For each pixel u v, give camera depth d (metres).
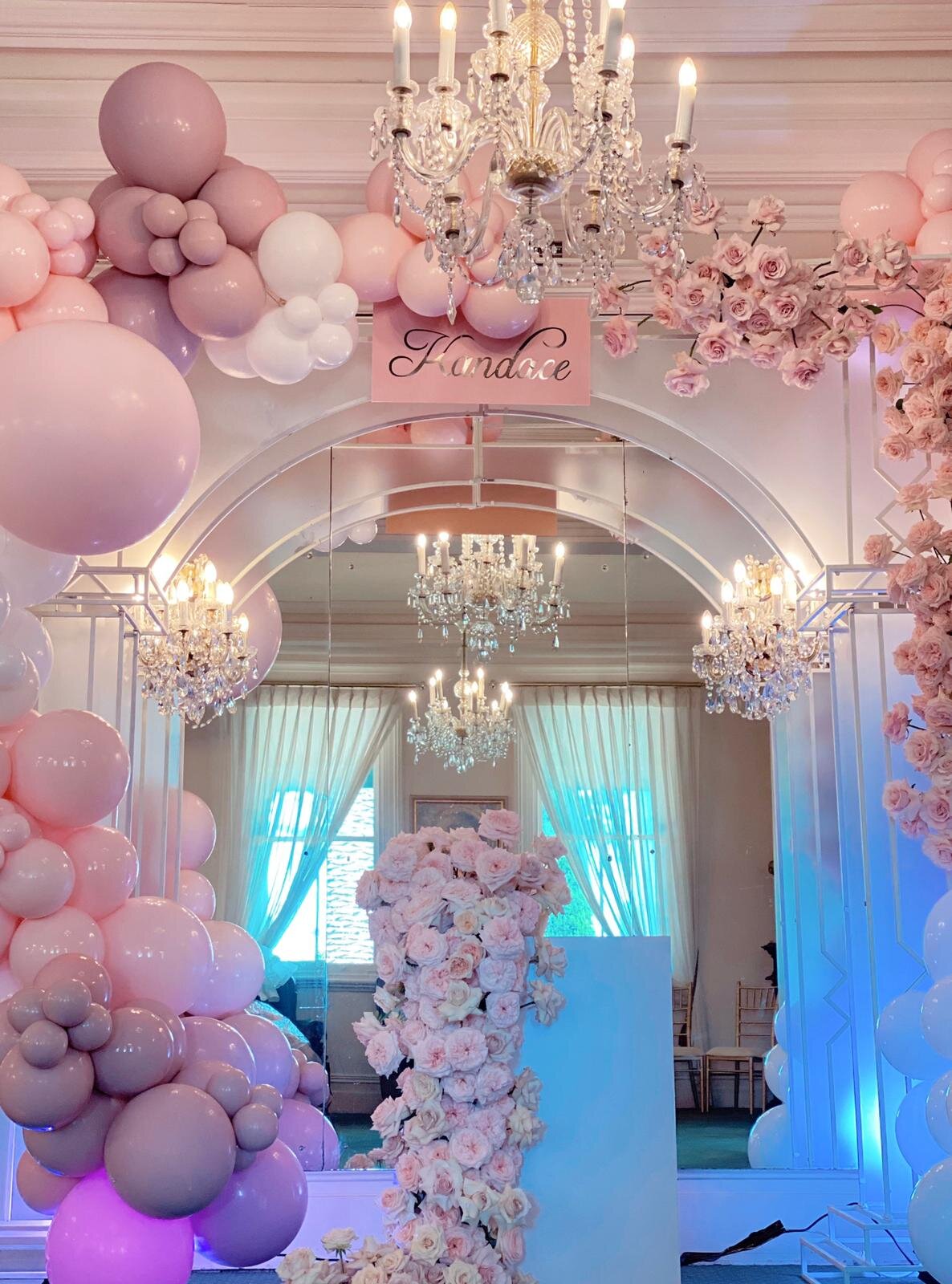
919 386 3.71
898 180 4.20
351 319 3.64
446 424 5.26
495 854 2.61
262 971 4.86
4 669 3.30
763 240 4.72
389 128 2.79
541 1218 2.59
